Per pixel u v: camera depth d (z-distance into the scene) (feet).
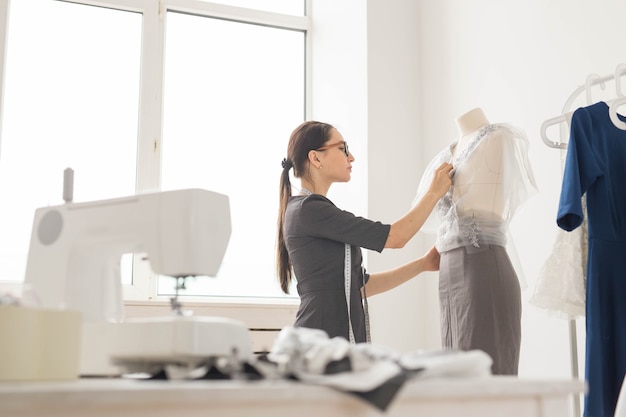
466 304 8.10
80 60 12.64
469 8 12.03
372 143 12.57
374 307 12.24
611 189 7.61
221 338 4.34
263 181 13.58
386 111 12.77
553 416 3.71
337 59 13.50
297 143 8.74
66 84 12.50
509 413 3.64
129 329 4.43
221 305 11.71
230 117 13.55
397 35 13.09
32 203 12.05
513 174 8.25
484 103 11.55
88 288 4.95
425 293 12.61
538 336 10.19
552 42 10.28
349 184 12.90
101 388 3.03
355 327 8.09
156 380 3.98
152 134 12.75
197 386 3.11
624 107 8.92
